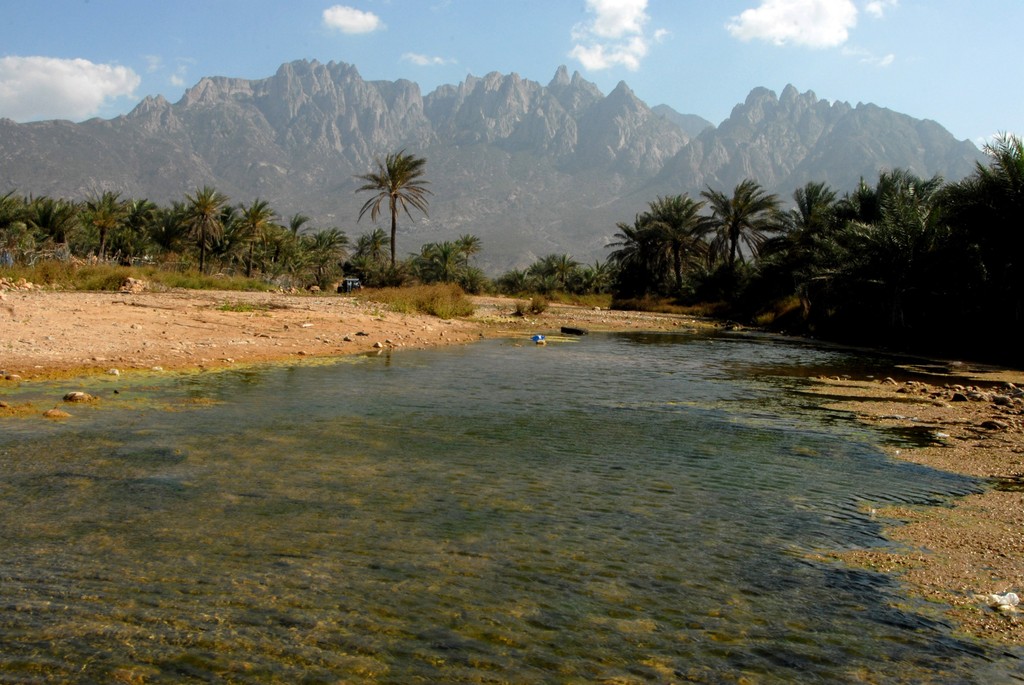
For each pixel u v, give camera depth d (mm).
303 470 6367
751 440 8672
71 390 9742
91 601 3615
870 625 3740
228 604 3643
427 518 5164
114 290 26906
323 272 73500
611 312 49375
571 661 3227
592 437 8445
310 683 2951
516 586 4027
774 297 47219
